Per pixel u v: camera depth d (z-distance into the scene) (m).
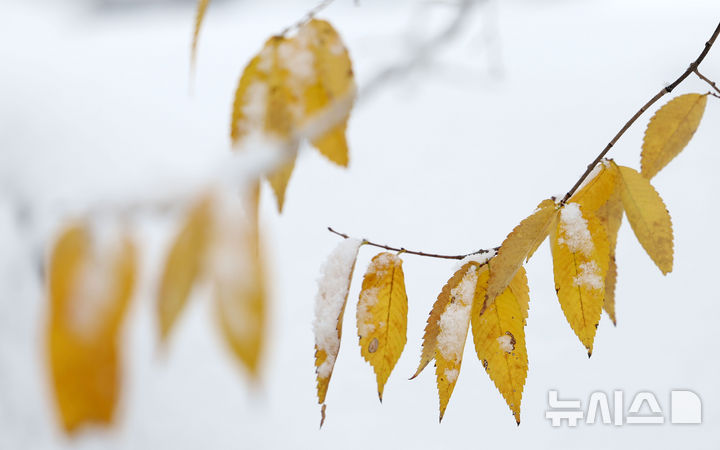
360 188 3.27
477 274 0.64
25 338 2.06
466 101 3.55
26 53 4.14
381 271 0.63
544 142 3.46
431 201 3.17
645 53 3.81
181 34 4.73
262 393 0.31
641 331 2.31
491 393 2.21
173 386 2.26
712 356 2.19
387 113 3.52
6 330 2.08
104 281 0.33
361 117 3.53
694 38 3.97
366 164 3.35
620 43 4.00
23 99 3.47
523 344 0.63
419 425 2.15
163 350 0.33
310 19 0.54
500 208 3.13
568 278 0.62
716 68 3.64
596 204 0.65
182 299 0.33
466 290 0.63
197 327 2.36
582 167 3.27
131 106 3.64
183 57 4.41
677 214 2.76
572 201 0.65
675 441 1.96
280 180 0.52
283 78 0.54
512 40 4.15
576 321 0.62
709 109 3.17
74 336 0.32
